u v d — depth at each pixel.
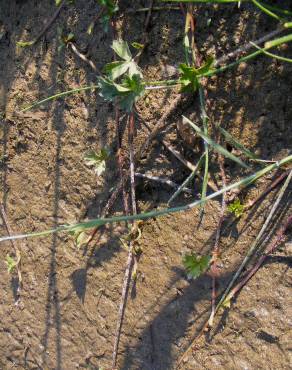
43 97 0.31
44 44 0.31
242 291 0.25
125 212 0.28
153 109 0.27
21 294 0.33
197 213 0.26
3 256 0.34
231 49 0.25
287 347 0.24
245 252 0.25
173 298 0.27
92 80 0.29
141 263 0.28
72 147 0.30
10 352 0.33
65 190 0.30
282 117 0.24
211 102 0.25
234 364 0.25
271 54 0.22
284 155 0.24
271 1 0.24
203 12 0.25
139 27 0.27
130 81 0.24
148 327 0.28
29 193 0.32
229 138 0.23
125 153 0.28
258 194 0.24
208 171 0.26
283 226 0.24
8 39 0.33
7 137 0.33
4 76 0.33
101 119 0.29
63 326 0.31
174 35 0.26
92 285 0.29
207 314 0.26
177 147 0.26
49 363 0.32
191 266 0.25
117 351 0.29
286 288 0.24
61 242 0.31
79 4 0.29
